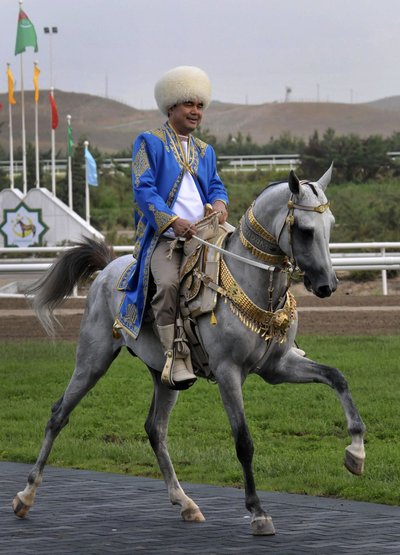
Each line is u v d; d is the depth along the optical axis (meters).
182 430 14.47
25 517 9.90
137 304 10.09
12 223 39.84
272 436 14.06
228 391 9.31
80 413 15.80
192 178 10.27
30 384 17.95
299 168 67.69
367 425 14.43
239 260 9.43
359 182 65.12
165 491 11.05
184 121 10.31
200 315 9.56
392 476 11.40
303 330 22.69
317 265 8.79
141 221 10.35
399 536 8.81
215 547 8.60
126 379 18.42
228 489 11.09
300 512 9.86
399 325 23.08
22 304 27.88
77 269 11.45
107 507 10.28
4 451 13.54
